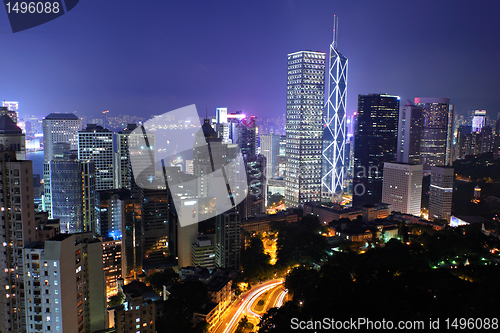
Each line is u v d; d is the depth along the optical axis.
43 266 161.75
